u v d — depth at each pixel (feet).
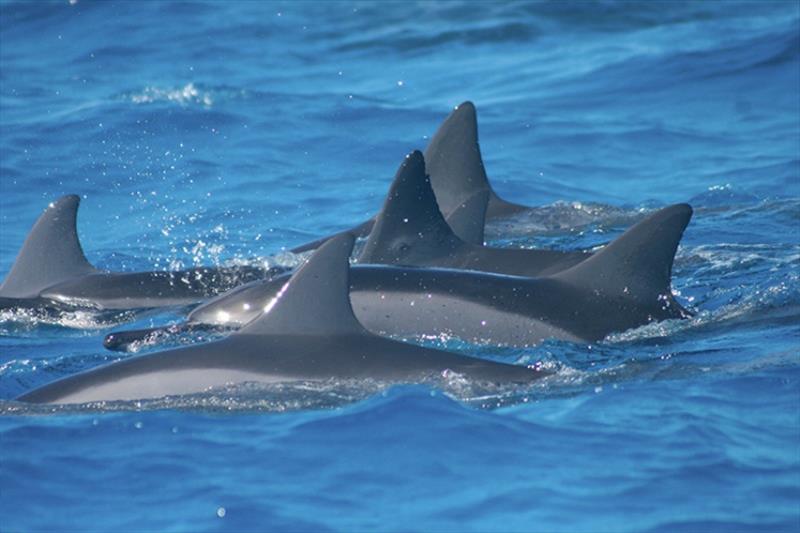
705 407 99.30
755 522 82.79
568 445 93.20
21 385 116.37
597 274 124.36
